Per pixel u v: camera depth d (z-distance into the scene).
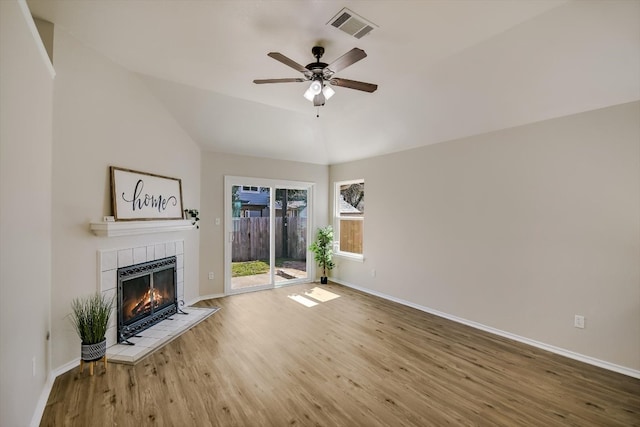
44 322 2.22
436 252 4.20
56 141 2.50
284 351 3.04
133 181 3.28
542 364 2.80
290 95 3.91
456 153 3.95
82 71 2.70
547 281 3.10
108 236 2.93
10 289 1.55
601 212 2.75
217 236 4.87
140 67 3.17
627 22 2.11
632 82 2.45
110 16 2.29
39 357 2.09
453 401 2.24
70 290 2.62
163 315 3.80
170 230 3.72
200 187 4.68
